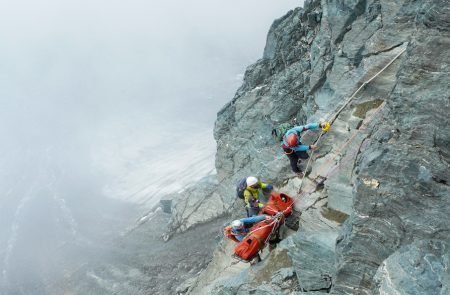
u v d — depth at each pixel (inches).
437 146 382.0
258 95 1269.7
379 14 778.8
